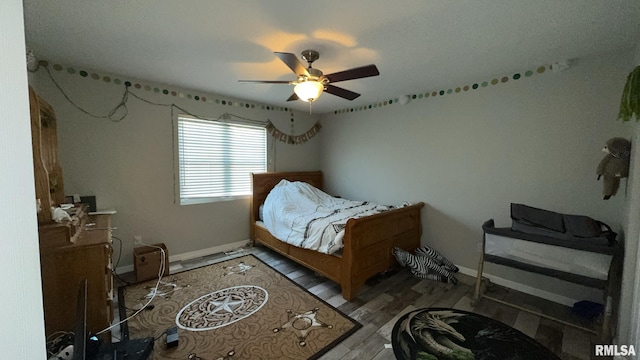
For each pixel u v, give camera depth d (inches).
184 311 85.4
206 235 137.0
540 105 95.3
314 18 63.1
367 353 68.0
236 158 147.8
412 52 82.5
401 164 139.5
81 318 42.3
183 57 87.9
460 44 76.9
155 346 69.0
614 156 71.6
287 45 77.9
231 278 109.4
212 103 134.4
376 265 105.0
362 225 96.7
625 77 79.7
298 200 136.3
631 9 58.1
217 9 59.6
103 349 52.8
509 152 103.1
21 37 20.1
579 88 87.4
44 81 92.8
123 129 110.3
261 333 74.9
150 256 108.1
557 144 92.4
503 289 103.6
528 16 61.7
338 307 89.1
